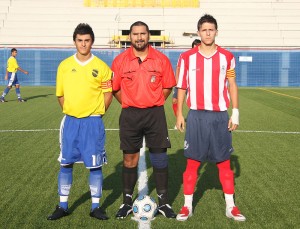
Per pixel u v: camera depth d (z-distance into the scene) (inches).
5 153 282.2
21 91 861.2
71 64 164.2
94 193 168.2
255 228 157.3
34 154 279.6
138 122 169.6
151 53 168.4
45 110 525.7
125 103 170.1
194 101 168.9
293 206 182.1
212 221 164.6
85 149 163.8
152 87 167.6
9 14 1237.1
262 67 1108.5
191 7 1272.1
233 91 171.0
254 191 203.5
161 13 1251.2
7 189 203.9
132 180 175.5
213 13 1253.1
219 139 168.6
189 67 169.3
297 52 1101.1
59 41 1194.0
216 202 187.2
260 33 1207.6
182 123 174.6
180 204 185.8
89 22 1227.2
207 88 167.0
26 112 505.4
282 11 1253.1
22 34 1195.3
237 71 1111.0
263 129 388.8
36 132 363.9
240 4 1274.6
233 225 160.2
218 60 166.4
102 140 166.7
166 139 172.4
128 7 1264.8
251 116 480.4
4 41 1181.7
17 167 245.9
